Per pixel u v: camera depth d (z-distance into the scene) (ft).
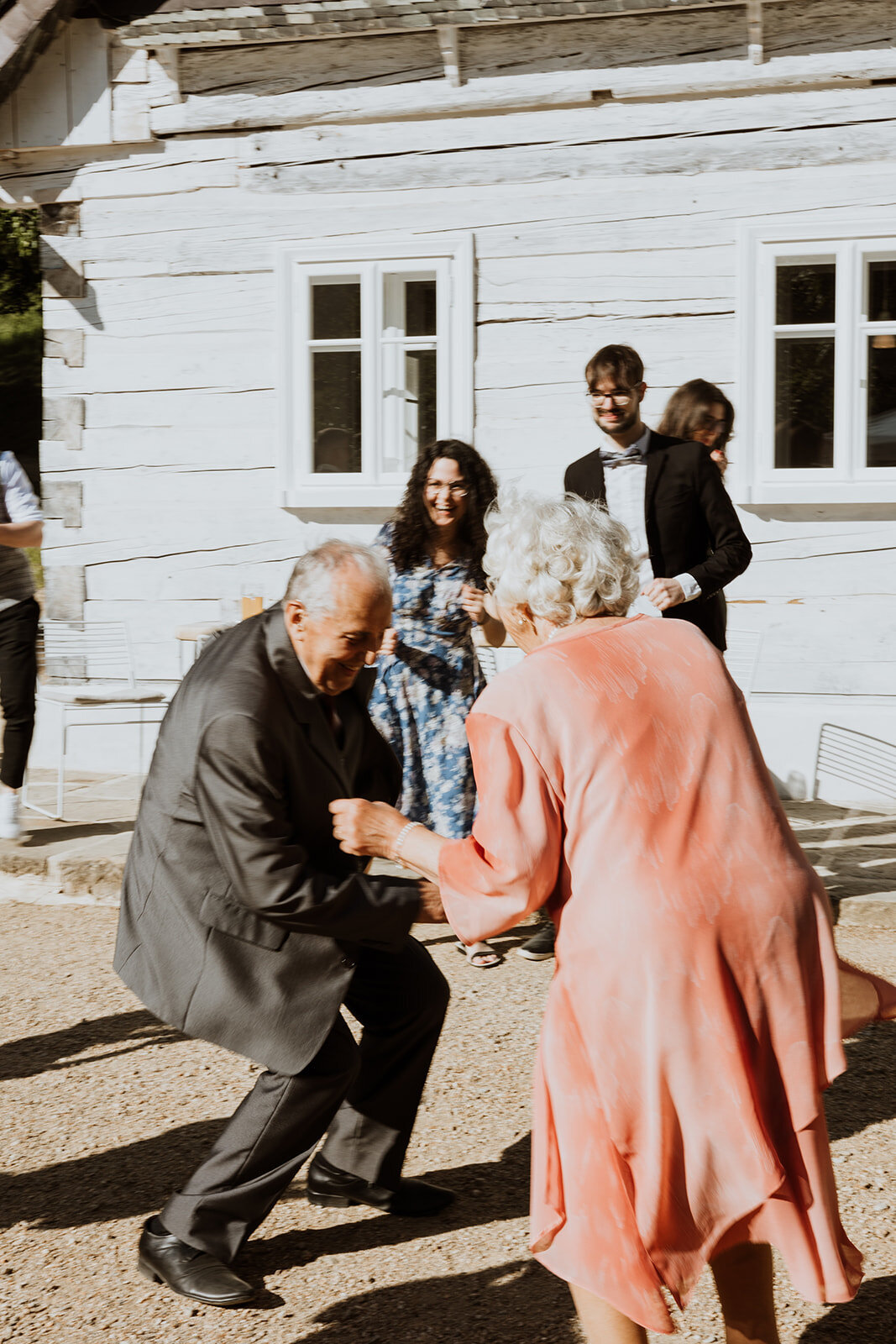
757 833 7.30
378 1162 10.31
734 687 7.71
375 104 24.61
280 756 8.60
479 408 24.82
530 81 23.94
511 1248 9.79
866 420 23.40
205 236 25.70
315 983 9.00
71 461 26.63
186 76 25.31
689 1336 8.73
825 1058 7.29
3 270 65.92
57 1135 11.73
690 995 6.93
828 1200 7.14
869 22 22.50
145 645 26.58
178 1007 8.96
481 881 7.31
